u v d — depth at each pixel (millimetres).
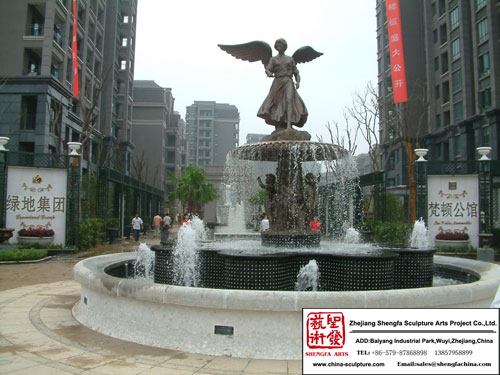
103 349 4652
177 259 6770
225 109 106875
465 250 15086
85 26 32375
